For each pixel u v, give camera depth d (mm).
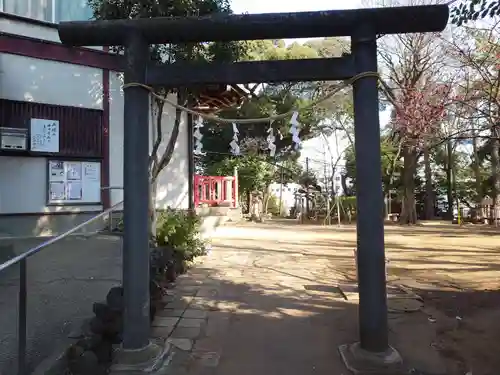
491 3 4457
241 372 3699
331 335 4559
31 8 8234
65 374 3521
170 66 3979
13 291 5141
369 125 3811
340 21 3818
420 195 29906
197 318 5082
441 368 3764
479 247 11648
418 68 17281
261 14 3861
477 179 25328
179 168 10297
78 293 5250
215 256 9414
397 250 11055
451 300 5945
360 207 3830
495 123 8297
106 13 6449
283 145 18203
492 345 4277
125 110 3971
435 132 14234
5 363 3521
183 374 3650
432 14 3748
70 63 8602
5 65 7938
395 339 4445
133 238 3881
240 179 21828
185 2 6234
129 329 3830
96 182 8883
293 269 8078
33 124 8180
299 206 24172
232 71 3967
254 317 5148
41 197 8336
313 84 19031
